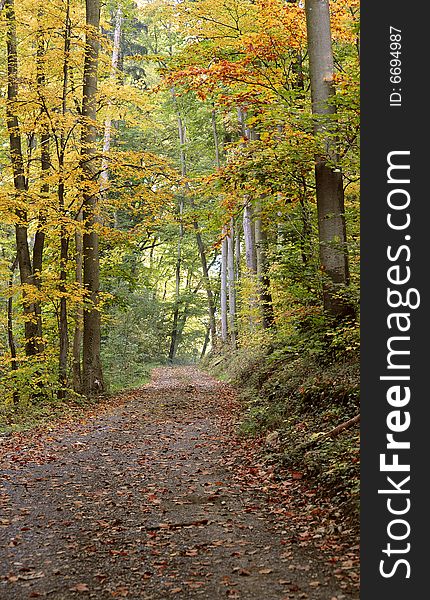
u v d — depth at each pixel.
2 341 22.47
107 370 26.56
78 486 8.45
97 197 18.36
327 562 5.36
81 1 19.84
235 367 23.75
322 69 10.95
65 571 5.46
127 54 38.62
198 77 13.05
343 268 10.99
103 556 5.79
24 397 15.88
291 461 8.45
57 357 19.39
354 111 9.85
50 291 16.69
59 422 14.32
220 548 5.89
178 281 45.72
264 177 11.66
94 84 18.47
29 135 18.70
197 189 12.89
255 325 23.11
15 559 5.76
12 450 10.99
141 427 13.58
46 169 17.39
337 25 12.28
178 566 5.49
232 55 13.44
